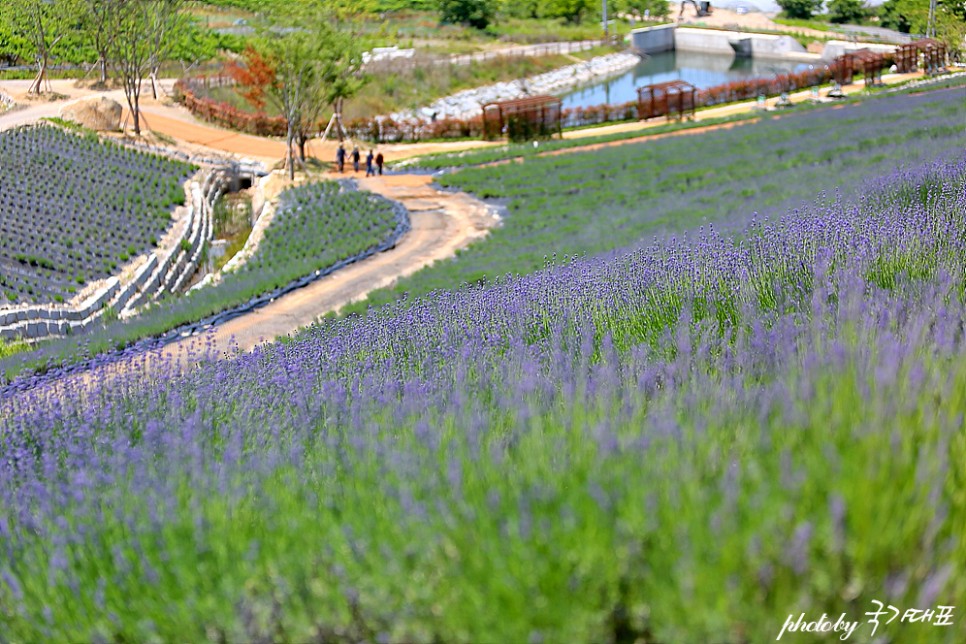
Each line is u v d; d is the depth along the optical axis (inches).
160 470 271.1
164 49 3016.7
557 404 250.4
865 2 5590.6
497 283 796.6
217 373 459.8
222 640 174.9
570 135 2842.0
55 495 277.7
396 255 1393.9
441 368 372.5
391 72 3479.3
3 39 3314.5
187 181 2122.3
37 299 1325.0
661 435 187.6
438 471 200.7
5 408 492.7
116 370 553.0
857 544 142.5
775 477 160.1
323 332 641.6
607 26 5344.5
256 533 199.2
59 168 1966.0
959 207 414.3
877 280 354.9
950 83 2746.1
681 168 1734.7
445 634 158.4
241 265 1456.7
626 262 538.6
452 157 2313.0
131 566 200.8
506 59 4023.1
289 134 2191.2
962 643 142.0
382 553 169.0
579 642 145.0
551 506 168.9
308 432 304.8
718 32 5132.9
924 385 190.5
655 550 150.7
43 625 201.0
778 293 359.6
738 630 138.7
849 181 928.9
